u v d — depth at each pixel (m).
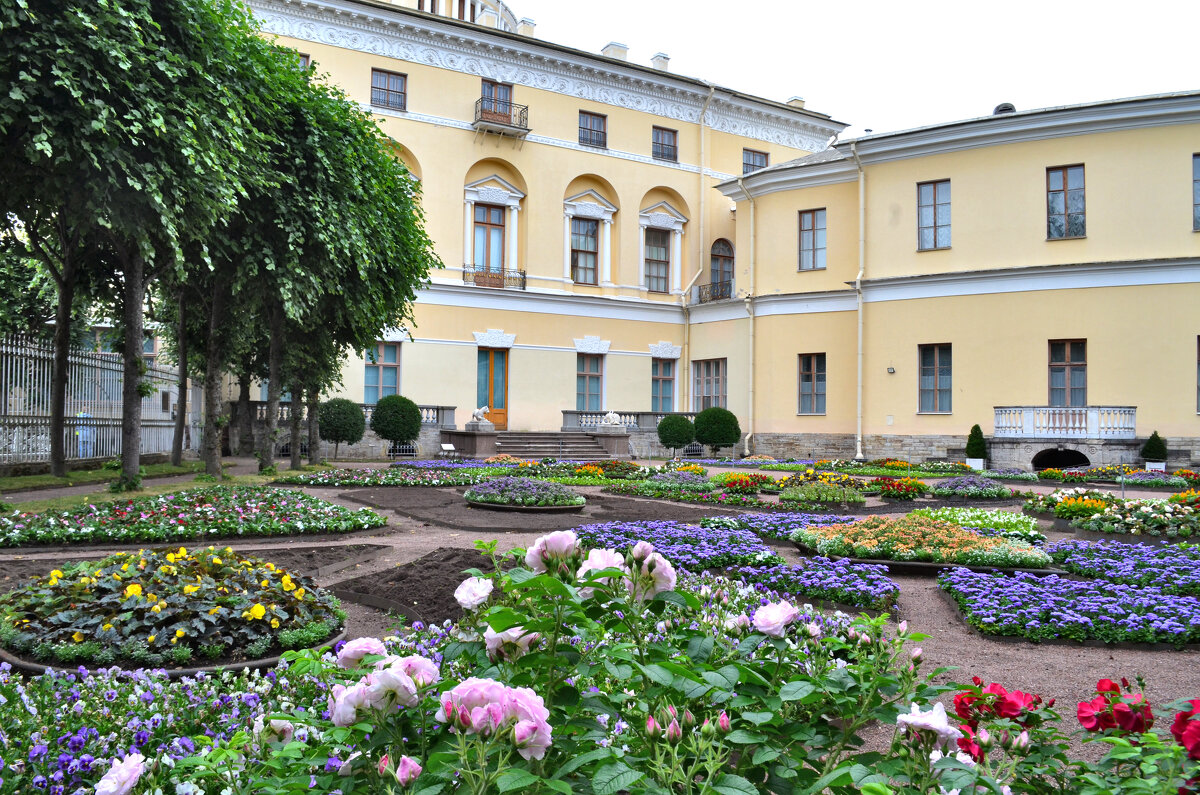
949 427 27.17
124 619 4.64
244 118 13.70
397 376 30.00
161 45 12.22
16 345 16.00
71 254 15.56
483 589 2.45
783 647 2.53
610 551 2.50
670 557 8.35
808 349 30.84
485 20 39.75
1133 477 20.77
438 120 30.78
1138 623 6.35
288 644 4.82
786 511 14.21
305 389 22.94
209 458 17.53
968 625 6.72
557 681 2.25
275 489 13.88
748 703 2.18
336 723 2.00
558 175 33.38
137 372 13.88
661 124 35.97
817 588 7.43
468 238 31.61
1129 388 24.67
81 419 18.73
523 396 32.41
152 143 11.73
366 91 29.50
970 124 26.95
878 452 28.59
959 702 2.63
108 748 3.12
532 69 32.84
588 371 34.38
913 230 28.38
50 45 10.53
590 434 30.98
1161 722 4.55
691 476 19.17
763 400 32.09
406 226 20.98
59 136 10.59
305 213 16.27
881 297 28.83
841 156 30.88
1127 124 25.16
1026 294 26.16
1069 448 24.08
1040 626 6.38
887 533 9.70
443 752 1.82
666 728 2.00
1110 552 9.55
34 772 2.88
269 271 16.47
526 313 32.50
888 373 28.53
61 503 11.79
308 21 28.52
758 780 2.16
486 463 24.75
